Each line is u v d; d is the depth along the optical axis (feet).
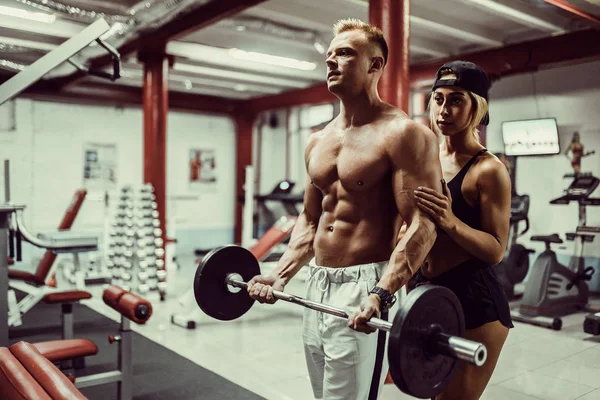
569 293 18.11
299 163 36.76
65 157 30.66
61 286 22.04
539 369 12.55
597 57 19.38
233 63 25.49
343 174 5.53
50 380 4.15
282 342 14.44
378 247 5.51
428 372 4.26
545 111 24.27
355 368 5.54
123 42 20.83
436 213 5.08
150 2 16.57
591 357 13.57
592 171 22.70
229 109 36.06
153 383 11.12
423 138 5.14
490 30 21.93
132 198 19.81
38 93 28.12
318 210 6.33
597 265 22.62
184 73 28.81
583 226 18.79
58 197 30.42
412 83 24.81
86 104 31.27
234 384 11.11
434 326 4.23
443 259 5.97
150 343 14.14
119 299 8.84
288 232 17.42
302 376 11.68
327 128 6.06
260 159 38.52
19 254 11.26
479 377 5.82
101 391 10.57
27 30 19.72
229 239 37.96
